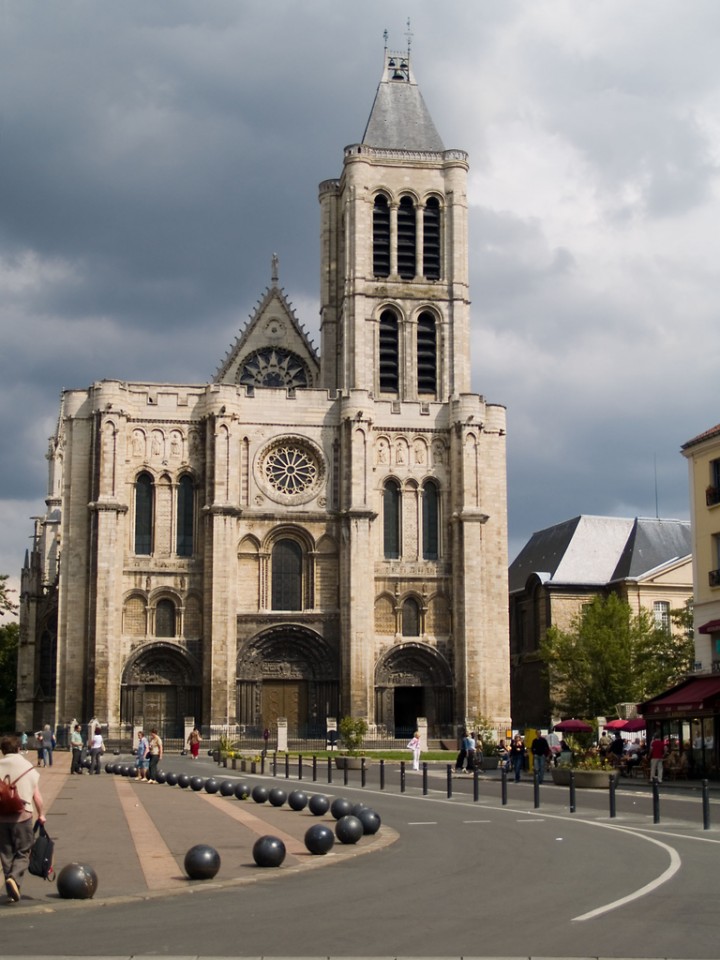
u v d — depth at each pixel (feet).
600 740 241.14
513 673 383.24
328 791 164.66
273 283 378.32
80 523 317.42
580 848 92.89
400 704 330.95
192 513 322.75
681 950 54.60
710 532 207.10
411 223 362.12
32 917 63.46
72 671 312.09
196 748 275.80
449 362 354.74
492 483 333.62
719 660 201.67
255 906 66.59
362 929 59.82
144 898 68.69
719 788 169.78
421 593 326.65
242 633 317.22
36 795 68.69
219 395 319.88
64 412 323.16
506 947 55.31
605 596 357.20
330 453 328.49
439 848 93.76
